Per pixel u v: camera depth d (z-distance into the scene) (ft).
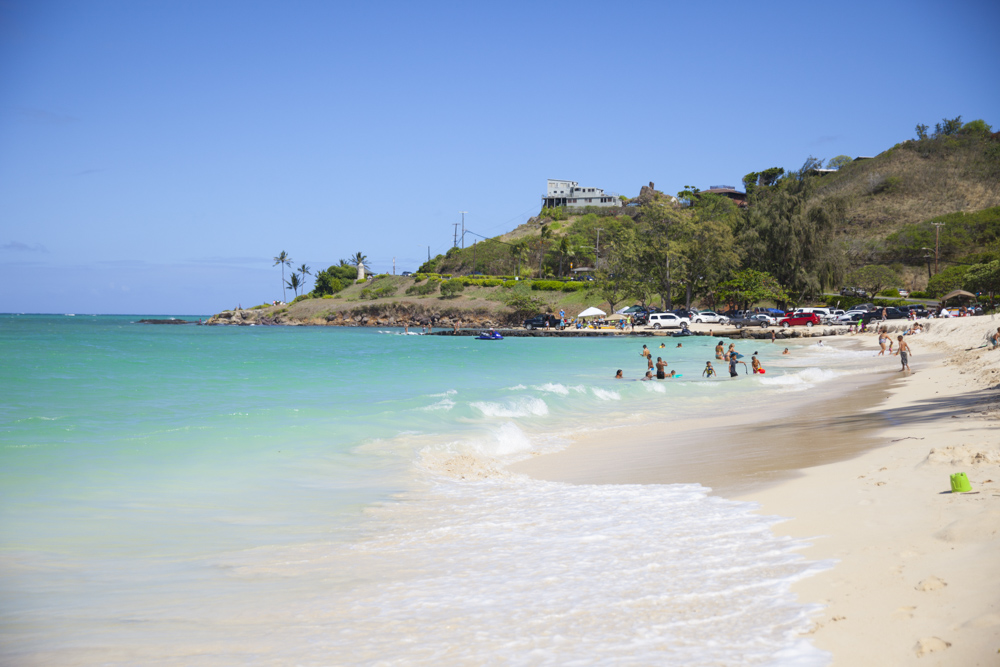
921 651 12.64
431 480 38.27
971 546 17.62
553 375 113.19
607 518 27.27
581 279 443.32
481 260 533.55
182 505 31.71
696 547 21.76
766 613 15.53
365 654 15.17
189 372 111.65
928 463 28.71
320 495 34.30
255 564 23.07
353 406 68.49
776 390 85.51
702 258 293.23
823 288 294.46
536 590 18.89
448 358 154.30
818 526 22.44
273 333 332.39
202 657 15.42
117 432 51.01
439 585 20.04
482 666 14.11
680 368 127.24
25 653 15.80
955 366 88.38
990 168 552.00
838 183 620.08
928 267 429.38
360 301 472.44
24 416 59.11
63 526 27.63
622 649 14.35
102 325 459.32
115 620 17.93
